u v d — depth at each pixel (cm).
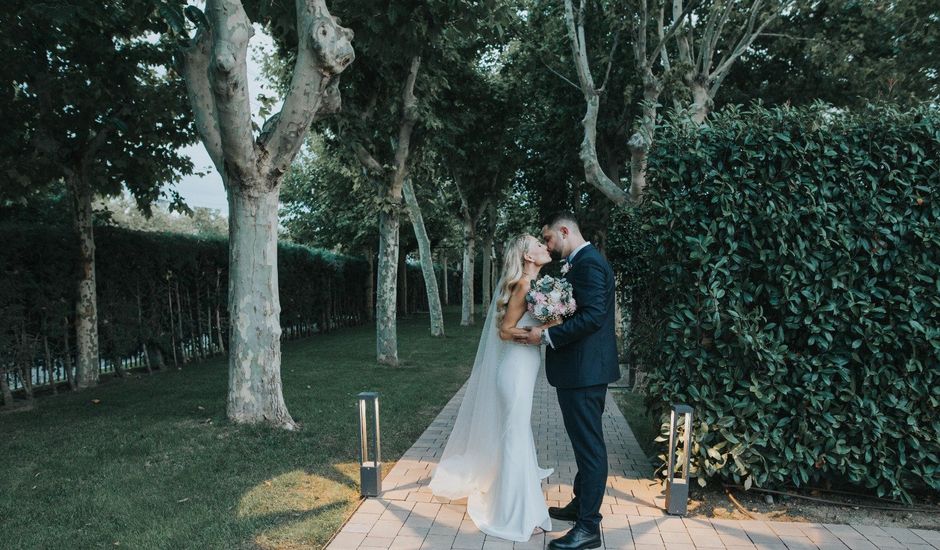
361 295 2602
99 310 1021
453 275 4838
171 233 1233
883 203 429
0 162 850
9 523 392
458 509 424
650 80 943
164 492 449
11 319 804
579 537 358
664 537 381
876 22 1243
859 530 396
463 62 1485
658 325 498
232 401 639
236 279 628
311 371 1097
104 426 651
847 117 447
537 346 408
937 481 430
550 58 1351
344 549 356
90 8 771
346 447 579
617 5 993
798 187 437
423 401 823
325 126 1207
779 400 441
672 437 421
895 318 428
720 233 450
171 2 591
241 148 578
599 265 373
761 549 364
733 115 470
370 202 1569
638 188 904
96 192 1041
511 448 390
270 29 1027
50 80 820
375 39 841
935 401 419
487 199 2256
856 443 438
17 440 600
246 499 436
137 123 912
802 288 437
